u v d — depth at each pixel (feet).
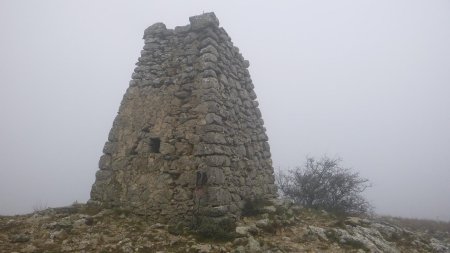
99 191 31.55
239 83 36.91
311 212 37.50
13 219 26.71
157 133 30.94
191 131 29.35
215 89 29.81
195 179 27.63
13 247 20.71
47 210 29.09
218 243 23.43
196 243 23.16
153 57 34.42
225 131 30.32
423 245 33.06
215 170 26.84
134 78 34.40
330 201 49.57
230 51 36.19
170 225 26.58
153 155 30.19
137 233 24.76
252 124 38.04
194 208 26.50
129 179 30.53
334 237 27.73
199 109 29.50
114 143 32.68
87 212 29.17
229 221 25.88
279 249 23.21
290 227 28.96
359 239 27.78
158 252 21.35
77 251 20.88
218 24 33.81
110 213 28.73
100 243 22.49
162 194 28.43
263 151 39.58
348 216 39.65
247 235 24.49
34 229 24.16
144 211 28.63
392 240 32.78
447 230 50.44
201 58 31.19
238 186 30.73
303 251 23.81
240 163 32.30
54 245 21.53
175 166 28.86
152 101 32.42
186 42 33.09
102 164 32.48
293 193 51.29
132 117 32.89
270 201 33.73
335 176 52.01
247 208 30.78
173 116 30.76
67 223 25.22
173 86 31.91
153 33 35.32
